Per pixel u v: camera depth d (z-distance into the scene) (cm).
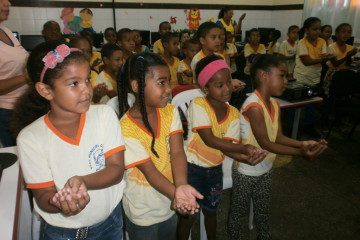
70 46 74
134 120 100
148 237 111
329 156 279
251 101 132
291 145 139
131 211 107
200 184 132
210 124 124
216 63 120
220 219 191
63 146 79
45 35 370
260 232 148
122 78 104
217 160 129
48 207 77
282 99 259
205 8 655
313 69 332
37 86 74
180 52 429
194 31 657
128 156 97
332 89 320
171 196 91
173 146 105
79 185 67
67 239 89
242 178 136
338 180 238
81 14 575
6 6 162
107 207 91
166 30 518
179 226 136
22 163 78
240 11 685
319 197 214
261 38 667
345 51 352
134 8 605
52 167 79
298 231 179
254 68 137
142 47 454
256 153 114
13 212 87
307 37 329
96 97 203
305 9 636
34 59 72
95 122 85
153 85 94
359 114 297
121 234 106
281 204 205
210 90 122
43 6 550
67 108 74
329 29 440
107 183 80
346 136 328
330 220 189
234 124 129
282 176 243
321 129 345
